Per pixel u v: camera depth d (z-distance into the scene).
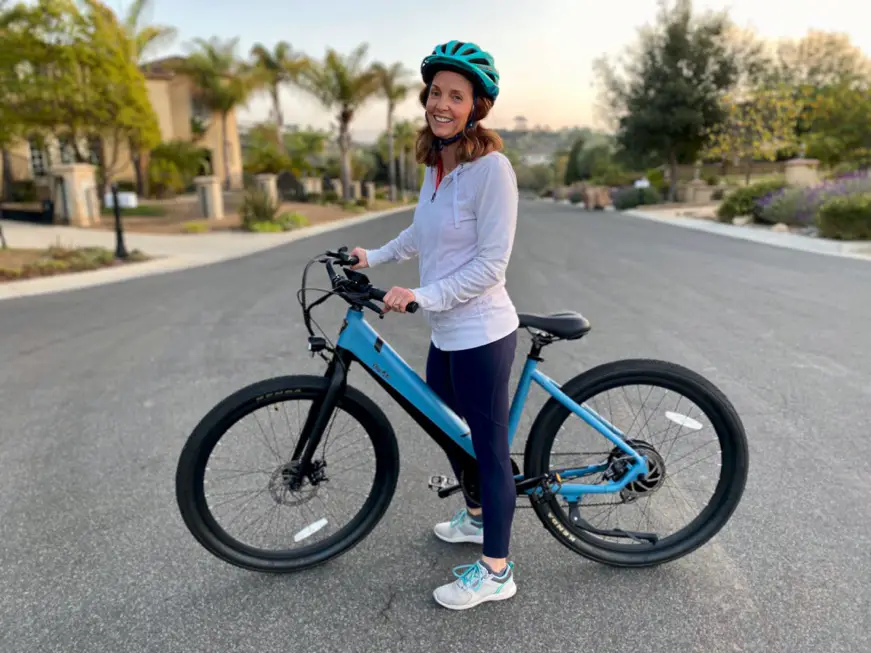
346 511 2.50
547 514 2.27
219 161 34.72
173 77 31.17
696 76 28.38
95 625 2.05
